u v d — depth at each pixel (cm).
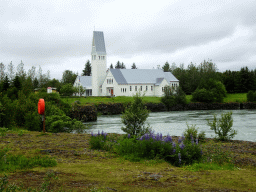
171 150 1121
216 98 9000
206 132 2852
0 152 986
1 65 7169
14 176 761
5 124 2330
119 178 783
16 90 3959
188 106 8400
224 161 1151
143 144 1159
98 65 9881
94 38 9944
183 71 13538
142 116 1576
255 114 5716
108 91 9438
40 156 1059
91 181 739
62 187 669
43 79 9881
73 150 1223
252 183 766
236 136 2583
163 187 708
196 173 888
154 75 10075
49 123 2348
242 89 11431
